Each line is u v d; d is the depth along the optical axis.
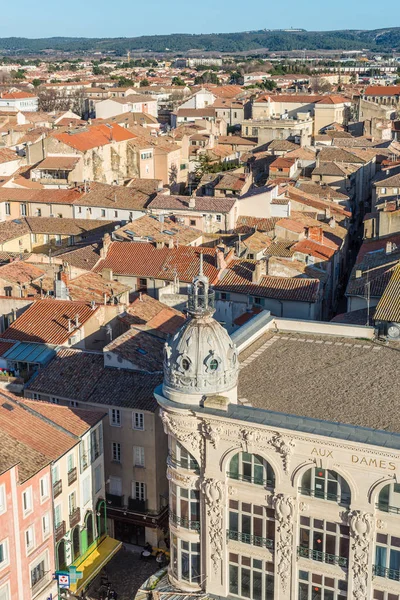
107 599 70.25
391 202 147.25
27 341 86.88
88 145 190.88
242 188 170.75
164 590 59.81
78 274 107.44
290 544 54.59
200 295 55.28
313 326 70.75
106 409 76.75
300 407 57.12
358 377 61.62
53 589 67.12
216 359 54.81
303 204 156.00
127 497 77.94
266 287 108.38
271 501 54.66
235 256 120.94
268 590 56.94
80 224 151.38
